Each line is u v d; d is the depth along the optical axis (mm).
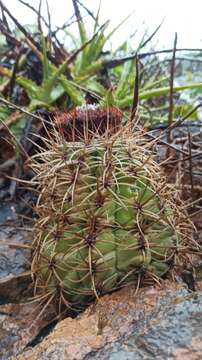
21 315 532
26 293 571
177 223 492
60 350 396
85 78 789
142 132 552
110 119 504
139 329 406
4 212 688
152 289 456
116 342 395
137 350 383
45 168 495
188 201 623
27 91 780
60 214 462
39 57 802
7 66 839
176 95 967
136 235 457
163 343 384
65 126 503
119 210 457
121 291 462
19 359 415
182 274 533
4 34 821
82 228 462
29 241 627
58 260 466
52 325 504
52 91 754
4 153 761
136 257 459
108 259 456
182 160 636
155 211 471
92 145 467
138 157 475
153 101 967
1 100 676
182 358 370
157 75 961
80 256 458
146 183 469
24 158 707
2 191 727
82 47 756
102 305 446
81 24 826
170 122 665
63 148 477
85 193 461
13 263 597
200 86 762
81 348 394
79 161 463
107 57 816
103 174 454
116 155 466
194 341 383
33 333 501
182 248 491
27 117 736
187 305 420
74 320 441
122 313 431
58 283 474
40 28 777
